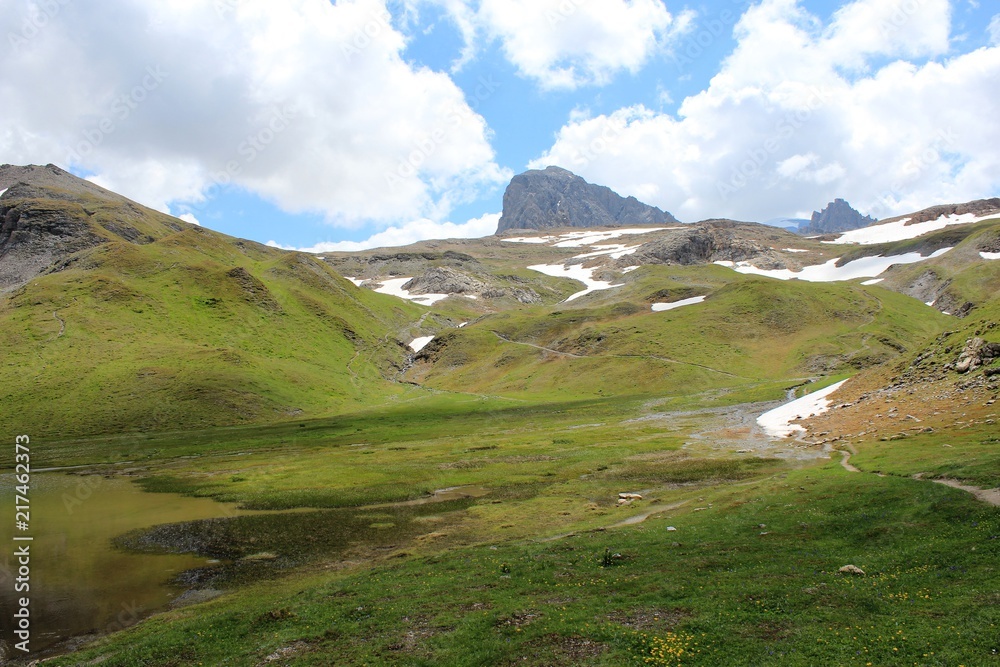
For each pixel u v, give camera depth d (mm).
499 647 20812
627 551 30797
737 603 22297
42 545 42781
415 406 149250
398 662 20594
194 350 165375
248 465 78188
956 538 25016
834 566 25016
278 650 22812
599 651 19906
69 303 178125
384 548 39062
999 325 62156
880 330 187000
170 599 31594
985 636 17219
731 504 39188
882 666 16812
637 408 125250
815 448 60750
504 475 62438
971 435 44750
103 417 123875
